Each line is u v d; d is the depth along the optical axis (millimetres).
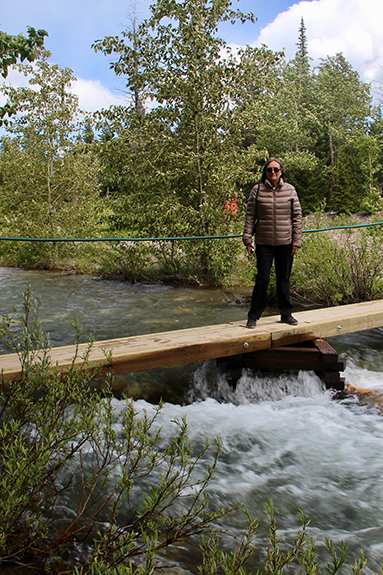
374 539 2510
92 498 2734
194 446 3637
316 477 3199
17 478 1854
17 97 14820
